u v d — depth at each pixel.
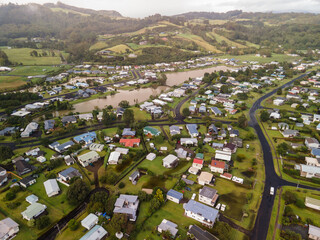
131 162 79.25
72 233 51.56
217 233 50.88
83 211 58.09
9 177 71.56
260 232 51.69
